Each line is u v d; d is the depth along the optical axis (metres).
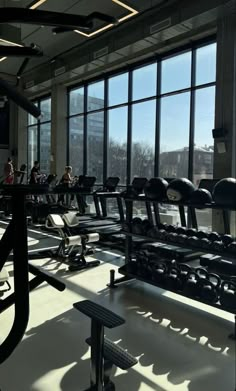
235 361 2.77
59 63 10.95
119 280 4.68
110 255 6.23
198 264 5.48
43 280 1.53
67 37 9.08
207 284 3.62
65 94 12.21
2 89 1.05
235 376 2.55
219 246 3.60
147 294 4.30
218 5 6.34
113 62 9.77
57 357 2.80
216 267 4.78
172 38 8.15
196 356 2.84
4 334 3.13
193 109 8.15
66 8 7.50
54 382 2.45
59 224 5.60
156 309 3.82
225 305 3.37
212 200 3.62
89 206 11.04
